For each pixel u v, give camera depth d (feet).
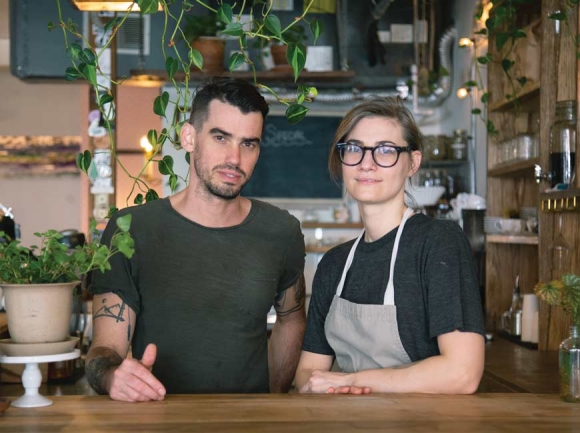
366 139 6.98
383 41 19.25
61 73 18.49
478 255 14.75
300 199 20.20
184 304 7.20
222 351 7.27
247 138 7.01
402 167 7.02
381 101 7.10
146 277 7.20
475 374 6.46
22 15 18.39
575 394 6.09
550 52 10.94
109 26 7.87
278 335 8.30
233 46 18.89
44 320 5.61
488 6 15.10
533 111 14.01
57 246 5.64
